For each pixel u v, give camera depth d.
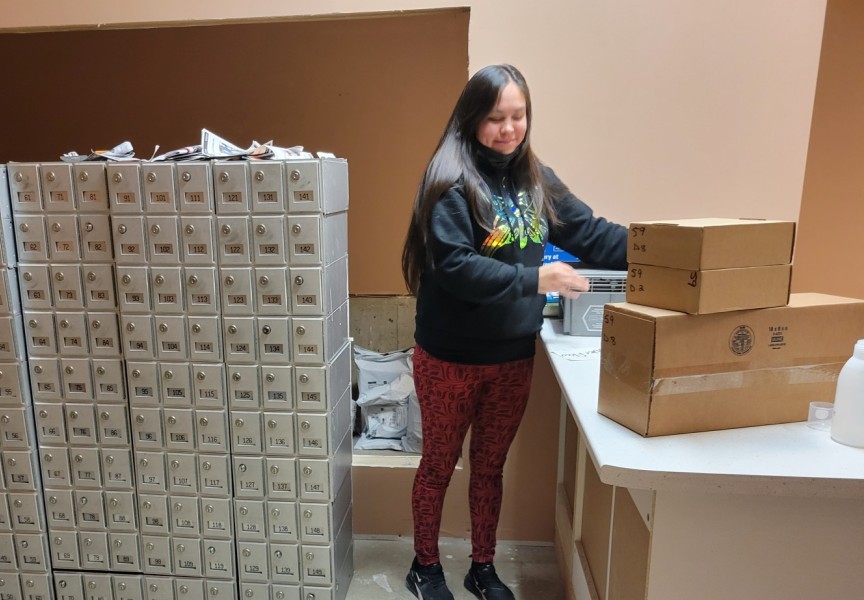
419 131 2.52
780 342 0.98
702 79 1.71
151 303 1.44
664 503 0.94
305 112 2.53
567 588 1.73
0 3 1.79
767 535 0.93
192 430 1.50
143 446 1.52
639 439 0.94
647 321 0.93
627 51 1.71
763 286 0.95
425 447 1.63
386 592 1.79
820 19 1.65
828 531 0.93
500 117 1.38
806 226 2.23
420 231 1.44
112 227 1.41
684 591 0.97
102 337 1.47
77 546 1.60
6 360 1.49
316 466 1.50
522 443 1.95
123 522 1.58
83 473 1.55
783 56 1.68
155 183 1.38
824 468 0.84
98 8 1.78
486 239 1.41
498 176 1.48
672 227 0.95
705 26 1.68
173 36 2.49
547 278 1.29
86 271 1.44
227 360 1.46
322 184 1.36
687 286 0.93
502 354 1.50
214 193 1.37
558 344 1.48
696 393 0.95
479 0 1.70
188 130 2.57
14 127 2.63
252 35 2.47
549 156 1.77
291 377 1.46
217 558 1.58
